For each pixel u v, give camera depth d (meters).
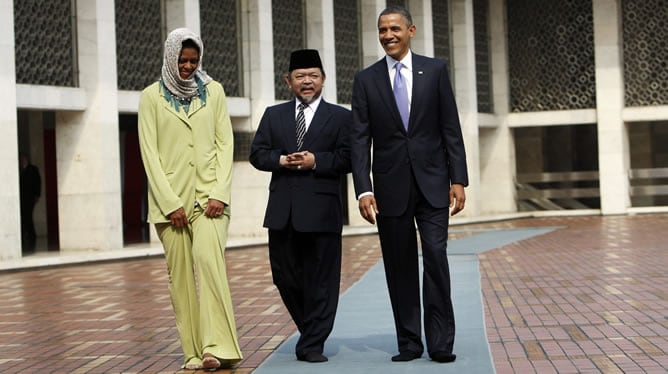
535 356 7.59
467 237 21.53
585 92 29.50
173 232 7.65
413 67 7.66
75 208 18.91
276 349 8.41
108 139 18.83
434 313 7.48
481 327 9.10
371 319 9.94
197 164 7.62
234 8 22.58
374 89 7.64
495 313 9.98
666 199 31.28
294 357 7.96
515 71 30.30
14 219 16.95
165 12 20.66
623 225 24.00
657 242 18.38
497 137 30.39
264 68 22.56
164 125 7.62
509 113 30.28
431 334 7.48
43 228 24.03
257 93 22.53
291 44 24.11
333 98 24.45
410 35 7.72
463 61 28.75
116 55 19.53
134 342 9.07
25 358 8.43
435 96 7.62
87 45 18.72
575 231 22.47
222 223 7.62
